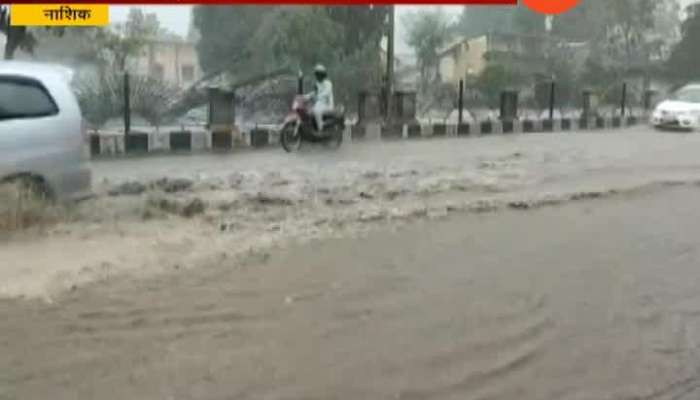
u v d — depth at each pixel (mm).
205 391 4406
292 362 4879
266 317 5656
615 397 4641
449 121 27422
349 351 5105
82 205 9039
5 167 8133
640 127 32438
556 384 4777
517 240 8555
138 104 20219
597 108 35469
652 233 9219
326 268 7008
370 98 24203
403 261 7398
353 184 12188
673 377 4977
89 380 4477
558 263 7637
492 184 12609
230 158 16781
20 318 5398
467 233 8797
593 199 11500
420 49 49938
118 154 17188
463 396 4531
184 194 10750
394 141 22438
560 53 53125
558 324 5840
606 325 5871
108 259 6926
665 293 6766
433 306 6098
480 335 5523
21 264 6656
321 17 35406
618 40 56750
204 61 49438
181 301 5898
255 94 23172
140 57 34094
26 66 8703
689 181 13664
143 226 8375
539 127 29219
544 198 11305
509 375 4867
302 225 8812
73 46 29641
